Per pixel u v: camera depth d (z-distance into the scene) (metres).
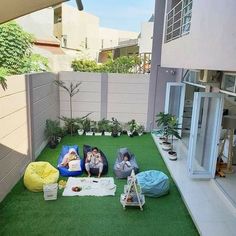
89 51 23.44
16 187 5.20
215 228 4.04
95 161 5.95
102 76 9.40
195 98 5.33
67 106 9.62
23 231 3.88
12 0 2.62
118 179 5.78
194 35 4.12
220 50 2.87
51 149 7.64
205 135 5.93
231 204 4.59
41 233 3.85
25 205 4.56
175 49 5.81
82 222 4.14
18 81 5.53
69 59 14.45
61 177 5.77
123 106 9.70
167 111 8.38
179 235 3.93
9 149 5.02
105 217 4.30
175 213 4.50
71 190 5.13
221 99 5.22
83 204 4.66
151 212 4.50
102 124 9.38
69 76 9.35
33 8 2.94
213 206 4.67
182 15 6.29
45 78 7.70
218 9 2.95
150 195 4.97
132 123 9.39
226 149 6.68
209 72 5.23
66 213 4.37
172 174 6.00
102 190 5.17
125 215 4.38
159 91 9.52
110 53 20.41
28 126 6.23
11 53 6.64
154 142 8.59
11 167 5.12
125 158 6.11
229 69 2.59
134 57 11.64
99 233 3.89
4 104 4.77
